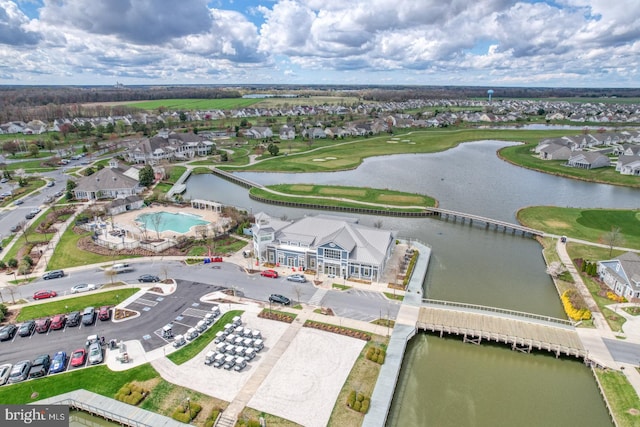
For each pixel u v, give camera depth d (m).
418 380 48.12
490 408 43.81
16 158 168.25
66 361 48.81
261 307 60.56
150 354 49.84
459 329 54.94
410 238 90.69
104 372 46.81
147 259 76.81
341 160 175.00
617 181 138.25
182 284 67.31
